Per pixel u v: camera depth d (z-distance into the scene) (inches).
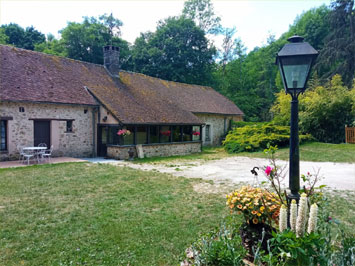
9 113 434.6
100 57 1135.6
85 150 544.7
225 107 968.9
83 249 143.3
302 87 126.7
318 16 1315.2
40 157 475.2
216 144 917.2
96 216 192.1
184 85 946.1
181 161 512.1
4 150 433.7
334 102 708.0
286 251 101.1
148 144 572.7
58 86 517.7
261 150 667.4
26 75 492.4
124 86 674.2
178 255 136.9
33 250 141.3
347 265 97.5
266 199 127.3
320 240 96.7
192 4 1460.4
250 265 117.1
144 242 151.9
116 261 131.3
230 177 343.9
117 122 515.2
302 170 398.6
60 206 213.8
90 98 546.0
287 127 756.0
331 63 1008.2
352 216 193.3
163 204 222.1
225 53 1539.1
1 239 154.1
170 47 1195.9
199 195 251.1
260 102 1485.0
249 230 127.3
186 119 676.7
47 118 481.4
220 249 114.0
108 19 1421.0
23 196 239.8
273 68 1594.5
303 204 98.7
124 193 255.4
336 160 498.6
